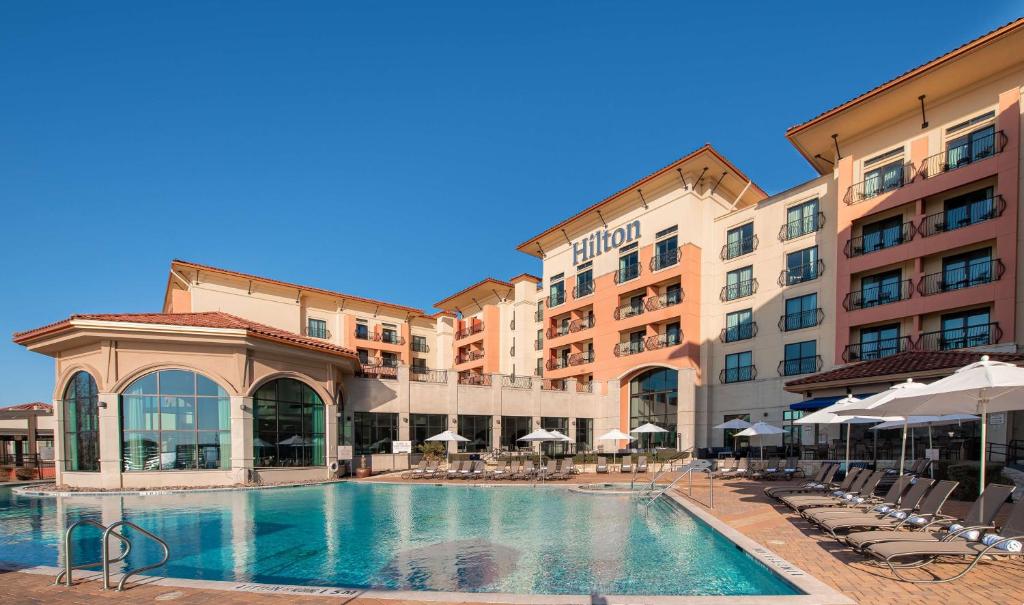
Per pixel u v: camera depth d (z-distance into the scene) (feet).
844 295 87.92
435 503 54.95
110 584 23.48
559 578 27.50
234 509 52.03
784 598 19.80
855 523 28.71
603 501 55.26
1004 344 69.10
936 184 78.13
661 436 114.11
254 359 71.77
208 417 68.95
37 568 26.45
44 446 100.27
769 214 104.17
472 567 29.99
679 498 50.88
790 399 96.43
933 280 78.95
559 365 143.23
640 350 120.47
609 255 128.67
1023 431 60.13
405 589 26.35
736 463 75.10
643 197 120.47
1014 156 70.74
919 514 29.32
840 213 89.66
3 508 53.88
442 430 103.19
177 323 68.69
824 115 86.48
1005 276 70.28
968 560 24.94
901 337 81.05
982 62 72.33
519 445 114.21
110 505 55.06
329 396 80.94
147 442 66.74
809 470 70.85
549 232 143.54
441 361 189.67
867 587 21.39
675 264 111.96
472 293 177.88
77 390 69.92
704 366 109.60
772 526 35.42
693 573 28.07
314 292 149.48
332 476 79.15
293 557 32.83
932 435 68.13
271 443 73.31
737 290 107.65
